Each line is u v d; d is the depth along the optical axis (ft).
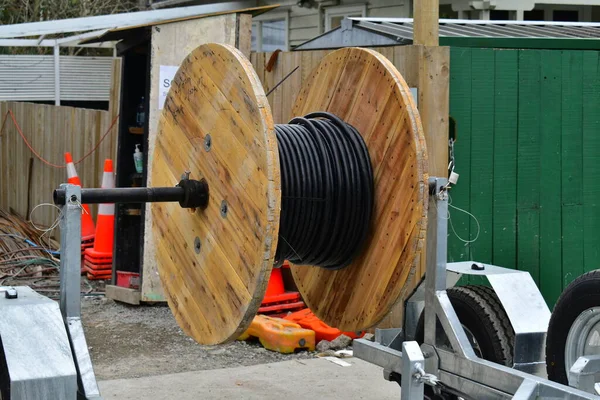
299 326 24.07
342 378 21.06
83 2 62.64
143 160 27.71
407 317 17.04
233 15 27.91
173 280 16.28
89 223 35.14
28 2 61.26
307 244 15.30
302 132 15.38
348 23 28.86
